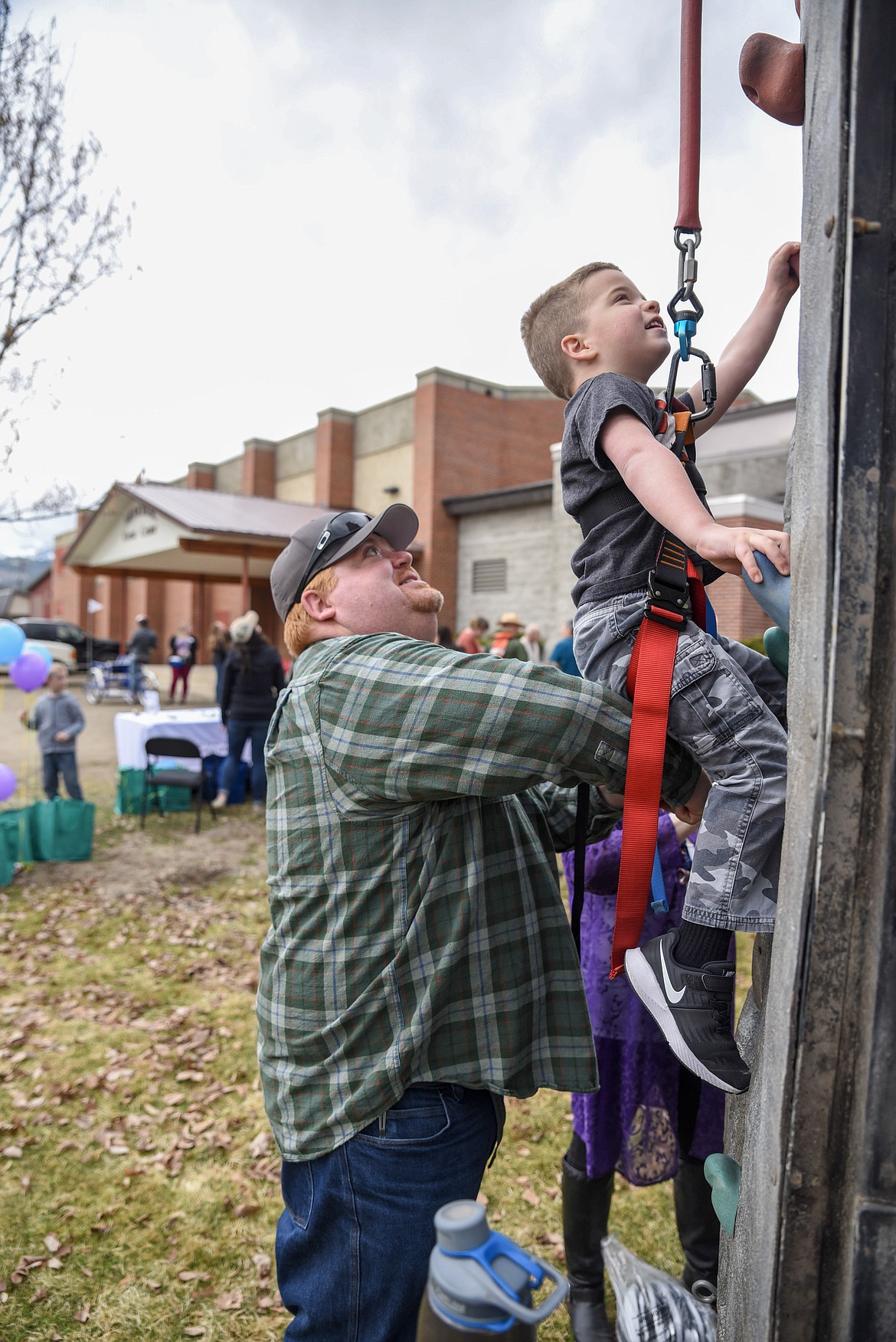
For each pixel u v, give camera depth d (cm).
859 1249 72
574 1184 196
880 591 69
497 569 1902
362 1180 116
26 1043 369
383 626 137
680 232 112
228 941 494
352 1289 116
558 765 103
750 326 138
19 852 643
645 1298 185
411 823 117
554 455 1619
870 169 69
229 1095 332
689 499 97
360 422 2295
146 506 1733
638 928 107
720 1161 105
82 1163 290
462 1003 118
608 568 114
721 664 102
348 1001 117
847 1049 72
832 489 69
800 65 89
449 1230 77
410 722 109
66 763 749
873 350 69
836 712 70
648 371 131
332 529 140
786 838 80
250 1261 245
